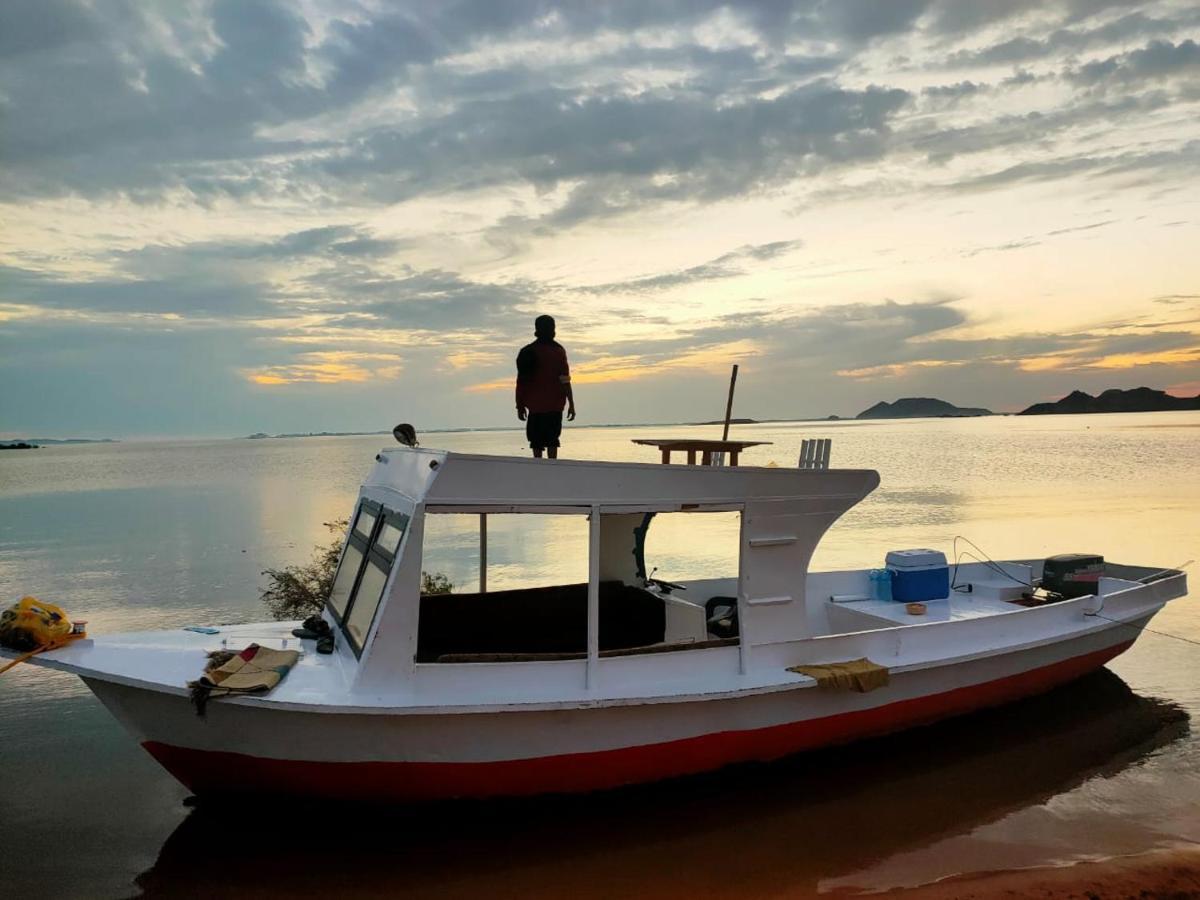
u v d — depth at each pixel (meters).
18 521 36.91
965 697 8.13
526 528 32.44
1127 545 24.06
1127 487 45.22
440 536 29.67
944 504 38.56
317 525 33.81
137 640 6.59
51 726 8.97
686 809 6.86
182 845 6.32
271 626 7.55
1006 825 6.71
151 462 134.88
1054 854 6.27
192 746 5.97
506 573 21.72
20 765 7.91
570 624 7.96
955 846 6.35
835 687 6.82
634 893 5.64
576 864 6.02
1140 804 7.12
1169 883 5.77
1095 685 9.96
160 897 5.59
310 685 5.93
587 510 6.22
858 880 5.83
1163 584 10.27
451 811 6.29
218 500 48.88
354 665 6.07
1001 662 8.27
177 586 19.64
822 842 6.39
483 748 6.03
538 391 8.73
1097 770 7.79
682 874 5.89
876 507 37.94
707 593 9.12
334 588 7.82
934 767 7.84
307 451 192.50
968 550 24.25
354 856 6.16
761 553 6.88
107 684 5.96
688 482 6.52
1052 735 8.70
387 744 5.84
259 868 5.98
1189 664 11.34
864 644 7.38
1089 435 139.12
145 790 7.33
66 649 6.12
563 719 6.12
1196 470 57.72
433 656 6.04
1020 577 11.20
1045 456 78.81
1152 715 9.30
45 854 6.18
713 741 6.71
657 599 7.86
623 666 6.35
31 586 19.84
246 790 6.16
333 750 5.83
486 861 6.07
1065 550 23.61
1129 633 9.69
